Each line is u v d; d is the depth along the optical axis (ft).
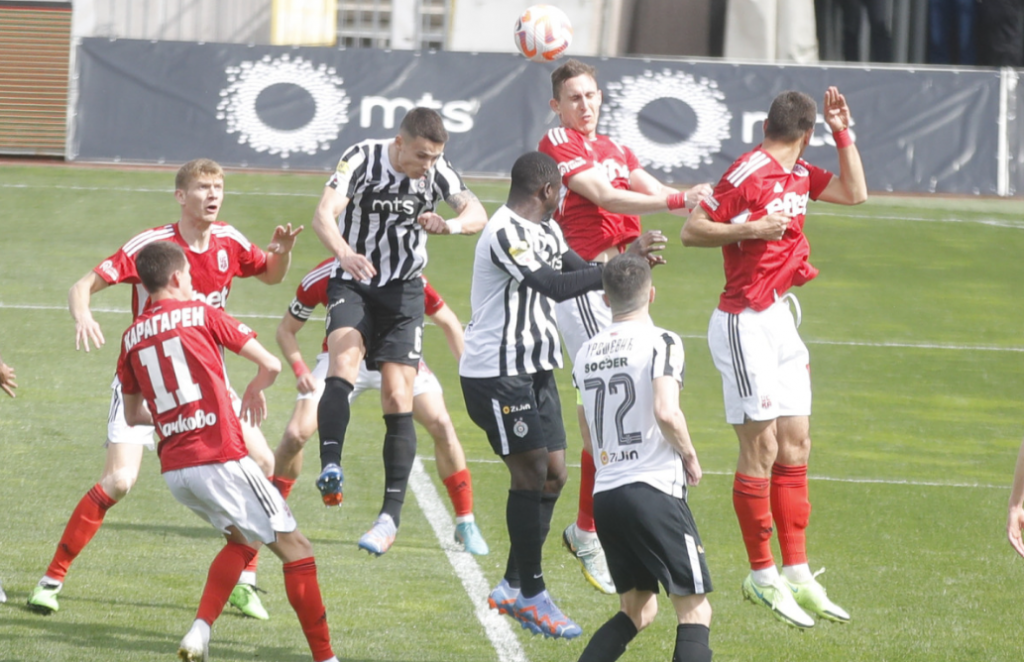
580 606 69.82
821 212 191.52
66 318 132.87
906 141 200.54
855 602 72.08
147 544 75.61
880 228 184.65
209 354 56.39
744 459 66.13
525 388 63.93
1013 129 201.67
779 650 64.39
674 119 197.26
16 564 70.03
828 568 78.02
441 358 129.80
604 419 55.16
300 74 199.21
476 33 227.81
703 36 240.32
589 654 54.85
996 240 181.57
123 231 166.40
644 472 54.03
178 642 60.29
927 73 201.46
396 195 73.92
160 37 225.97
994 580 76.43
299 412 76.13
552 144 74.28
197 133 198.39
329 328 73.67
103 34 222.69
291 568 56.34
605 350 55.47
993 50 219.41
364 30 239.09
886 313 151.53
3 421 100.17
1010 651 64.90
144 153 198.08
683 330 140.87
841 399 121.60
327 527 81.71
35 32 202.39
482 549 77.61
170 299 57.77
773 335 65.62
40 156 201.87
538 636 64.39
